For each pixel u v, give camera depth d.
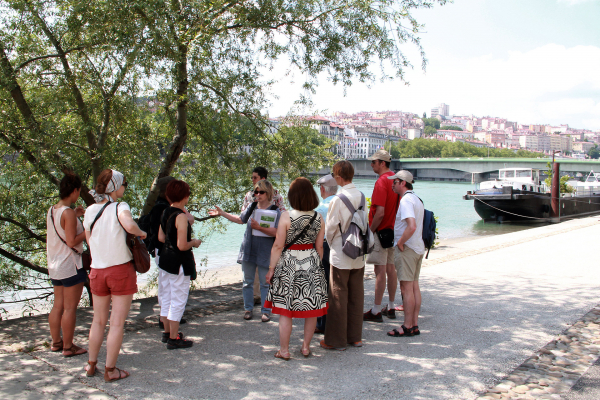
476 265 9.77
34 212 7.56
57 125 6.60
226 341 4.79
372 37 7.56
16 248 8.23
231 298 6.73
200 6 6.09
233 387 3.62
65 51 6.74
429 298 6.71
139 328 5.22
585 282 7.88
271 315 5.85
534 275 8.58
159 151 7.47
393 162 108.75
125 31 5.74
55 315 4.33
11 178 6.96
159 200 4.83
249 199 5.90
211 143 8.30
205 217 9.10
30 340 4.71
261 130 8.13
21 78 6.78
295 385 3.66
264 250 5.57
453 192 71.69
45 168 6.38
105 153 6.75
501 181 35.50
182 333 4.72
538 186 36.00
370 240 4.62
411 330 4.96
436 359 4.25
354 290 4.61
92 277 3.80
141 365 4.07
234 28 7.13
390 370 3.98
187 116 8.02
